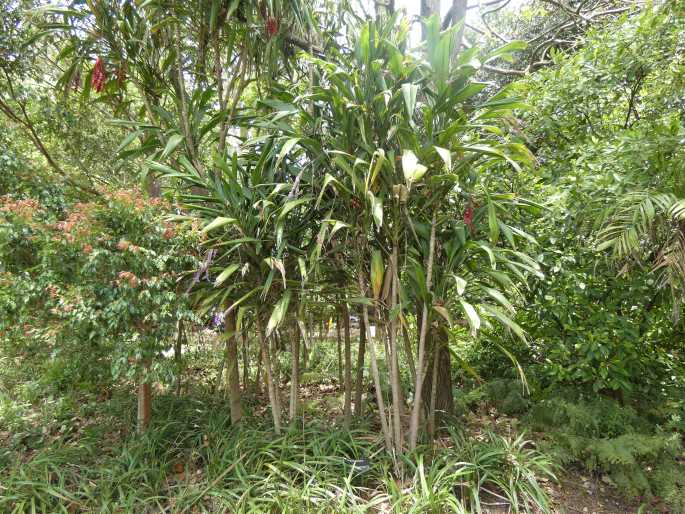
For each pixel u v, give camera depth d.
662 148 2.06
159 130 2.29
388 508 1.74
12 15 2.47
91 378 2.40
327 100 1.96
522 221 2.51
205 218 2.07
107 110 3.40
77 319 1.81
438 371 2.55
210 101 2.77
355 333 4.11
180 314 1.92
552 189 2.43
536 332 2.63
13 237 1.84
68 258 1.89
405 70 1.82
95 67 2.28
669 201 1.87
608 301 2.38
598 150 2.37
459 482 1.84
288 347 3.11
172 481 2.00
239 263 2.02
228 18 2.19
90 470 1.99
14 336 2.04
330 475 1.86
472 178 1.98
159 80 2.47
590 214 2.21
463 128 1.75
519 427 2.53
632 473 2.01
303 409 2.68
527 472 1.89
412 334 2.38
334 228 1.79
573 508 1.96
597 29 3.01
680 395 2.40
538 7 4.70
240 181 2.25
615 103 2.80
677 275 1.97
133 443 2.16
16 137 2.55
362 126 1.78
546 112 2.73
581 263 2.37
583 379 2.43
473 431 2.53
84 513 1.75
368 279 2.13
